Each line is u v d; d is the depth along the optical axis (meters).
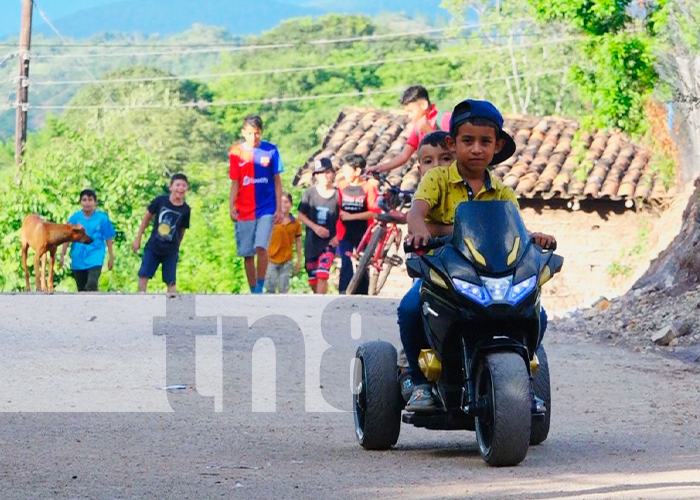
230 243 46.72
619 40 34.16
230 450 10.41
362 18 143.25
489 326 9.43
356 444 11.02
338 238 24.64
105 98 123.88
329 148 44.56
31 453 9.88
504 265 9.32
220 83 133.50
